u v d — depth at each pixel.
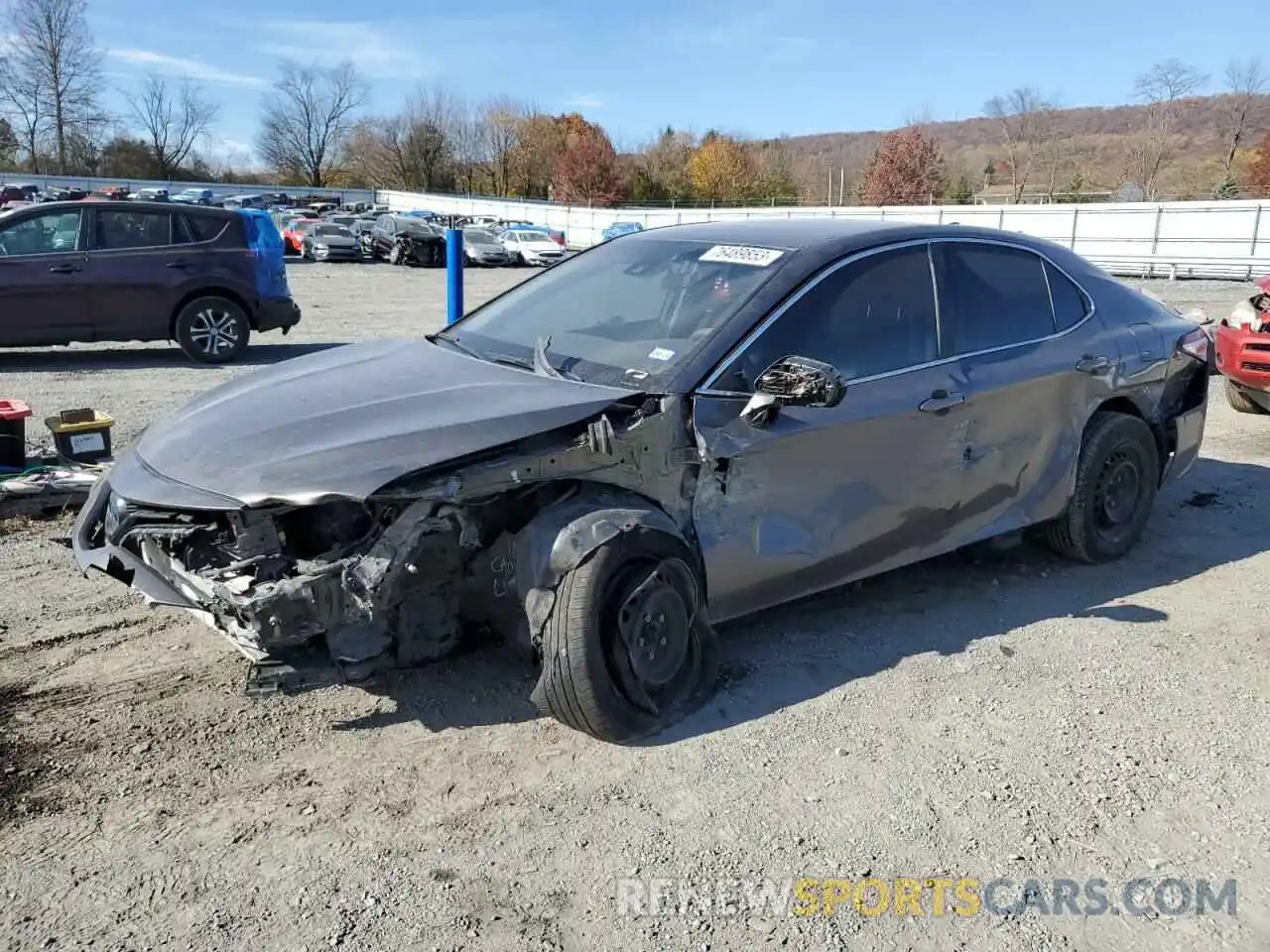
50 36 78.69
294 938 2.47
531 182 86.19
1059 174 73.12
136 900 2.59
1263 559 5.22
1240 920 2.60
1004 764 3.29
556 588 3.20
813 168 87.75
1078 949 2.50
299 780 3.13
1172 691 3.80
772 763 3.27
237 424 3.43
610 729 3.26
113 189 62.19
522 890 2.66
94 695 3.62
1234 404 8.57
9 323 10.50
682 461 3.45
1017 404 4.43
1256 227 28.47
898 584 4.77
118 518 3.42
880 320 4.06
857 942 2.50
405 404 3.43
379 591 2.98
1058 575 4.94
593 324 4.07
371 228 37.44
